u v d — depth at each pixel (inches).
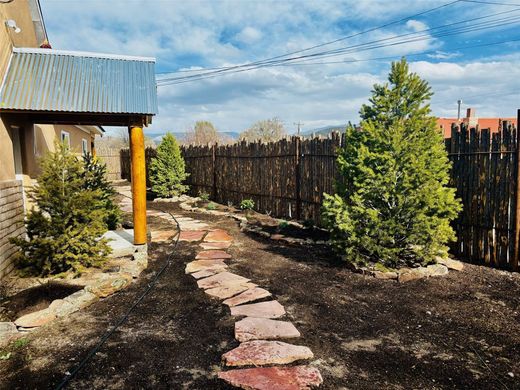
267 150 391.2
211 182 522.6
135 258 226.5
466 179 217.9
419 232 198.5
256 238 299.9
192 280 200.2
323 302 166.9
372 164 208.2
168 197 561.6
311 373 110.4
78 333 139.2
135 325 146.2
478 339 131.3
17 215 221.3
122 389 104.5
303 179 336.2
